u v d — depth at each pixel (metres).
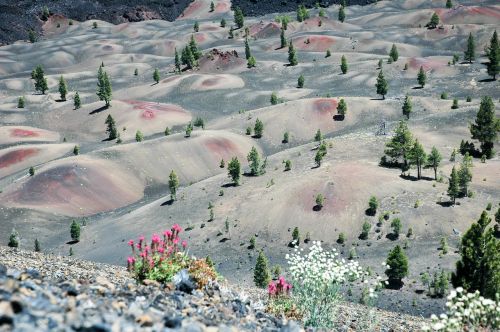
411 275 94.50
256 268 79.69
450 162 143.62
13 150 180.62
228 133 193.00
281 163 154.12
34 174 155.38
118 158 169.12
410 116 192.75
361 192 127.25
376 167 140.12
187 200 139.88
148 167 168.75
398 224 111.38
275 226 121.81
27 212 138.88
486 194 121.06
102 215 144.62
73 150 187.38
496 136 143.50
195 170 171.12
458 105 192.25
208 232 123.00
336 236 116.19
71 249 116.94
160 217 132.88
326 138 185.88
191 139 182.50
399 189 126.88
